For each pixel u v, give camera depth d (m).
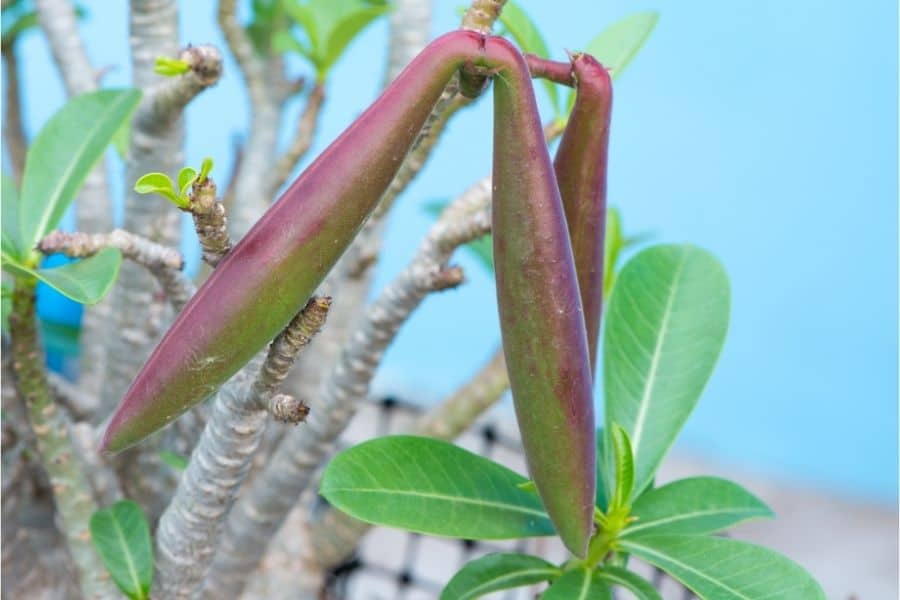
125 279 0.98
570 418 0.69
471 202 0.92
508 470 0.83
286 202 0.66
